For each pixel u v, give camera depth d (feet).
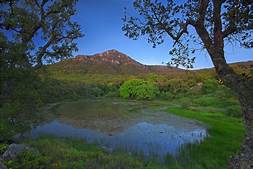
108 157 45.37
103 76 590.96
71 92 307.37
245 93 26.21
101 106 215.10
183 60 34.24
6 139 50.47
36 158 35.04
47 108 185.57
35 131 84.23
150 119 130.82
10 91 55.83
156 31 34.12
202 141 71.00
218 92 240.73
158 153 57.41
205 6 28.94
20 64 55.31
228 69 27.61
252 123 25.35
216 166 45.65
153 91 315.17
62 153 44.37
